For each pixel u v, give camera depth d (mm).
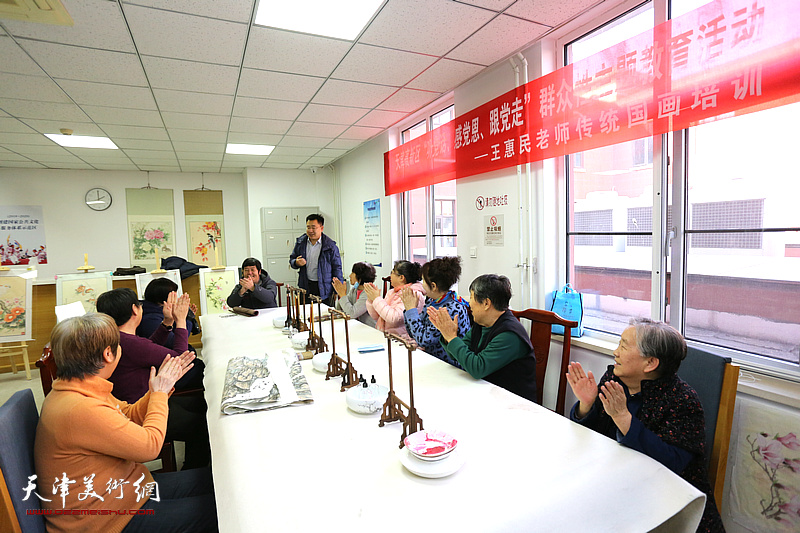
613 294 2457
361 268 3240
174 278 4426
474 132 3180
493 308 1719
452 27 2299
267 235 6320
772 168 1695
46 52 2373
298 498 917
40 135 4133
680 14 1963
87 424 1051
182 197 6625
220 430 1269
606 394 1132
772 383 1651
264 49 2451
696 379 1369
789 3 1457
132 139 4406
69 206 6020
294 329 2477
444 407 1382
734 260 1851
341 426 1270
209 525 1203
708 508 1155
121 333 1763
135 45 2332
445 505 882
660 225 2088
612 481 962
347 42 2414
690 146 1984
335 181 6301
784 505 1469
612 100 2133
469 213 3348
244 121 3920
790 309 1679
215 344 2301
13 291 3844
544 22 2289
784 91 1484
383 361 1894
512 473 992
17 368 4113
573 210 2688
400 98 3477
